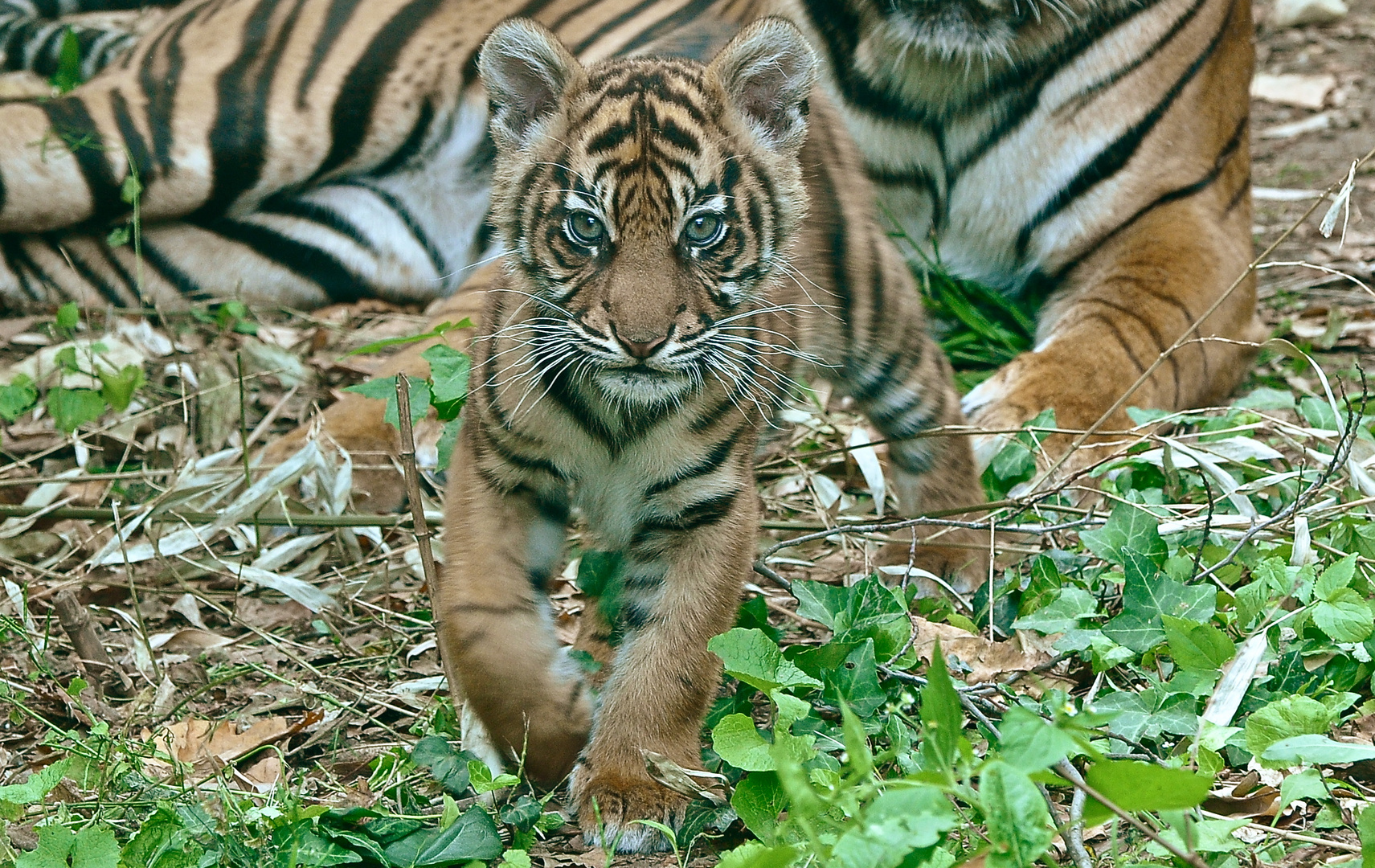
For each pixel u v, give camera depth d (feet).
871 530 25.26
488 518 21.34
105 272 39.58
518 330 21.47
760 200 22.50
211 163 38.42
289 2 39.70
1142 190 35.12
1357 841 18.04
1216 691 20.03
